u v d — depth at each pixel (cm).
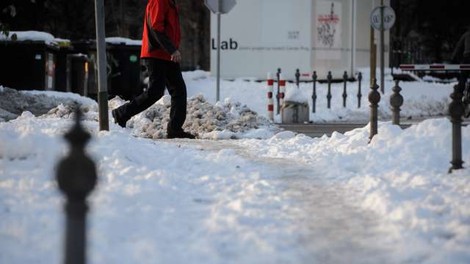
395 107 1920
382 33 5006
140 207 1100
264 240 958
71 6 6969
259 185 1322
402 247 947
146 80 5438
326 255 922
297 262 887
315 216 1119
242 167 1536
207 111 2622
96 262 833
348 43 6022
